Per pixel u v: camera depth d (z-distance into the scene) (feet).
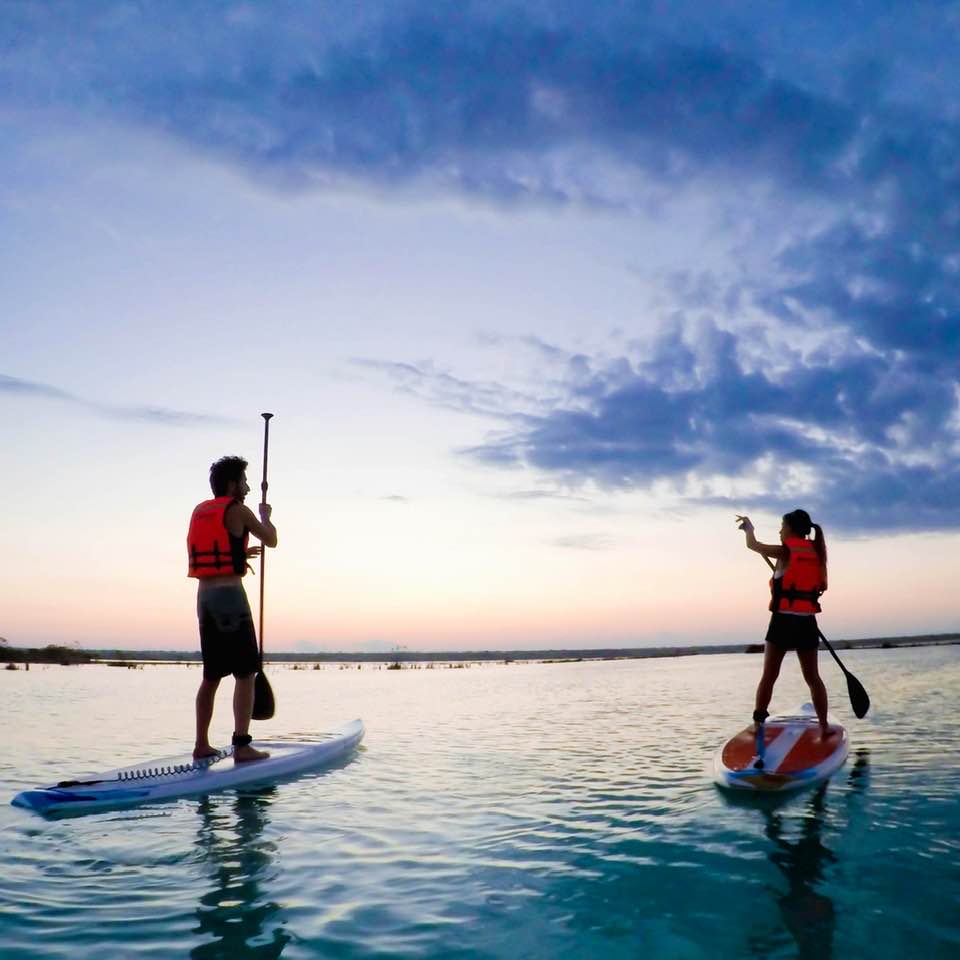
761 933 9.18
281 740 23.56
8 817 15.37
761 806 15.56
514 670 105.50
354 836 13.70
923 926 9.28
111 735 27.81
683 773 19.40
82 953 8.68
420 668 132.36
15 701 42.93
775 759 18.90
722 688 48.80
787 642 20.47
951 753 20.75
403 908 10.13
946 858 11.87
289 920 9.71
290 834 13.88
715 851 12.49
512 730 29.12
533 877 11.36
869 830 13.50
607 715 34.14
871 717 28.94
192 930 9.37
